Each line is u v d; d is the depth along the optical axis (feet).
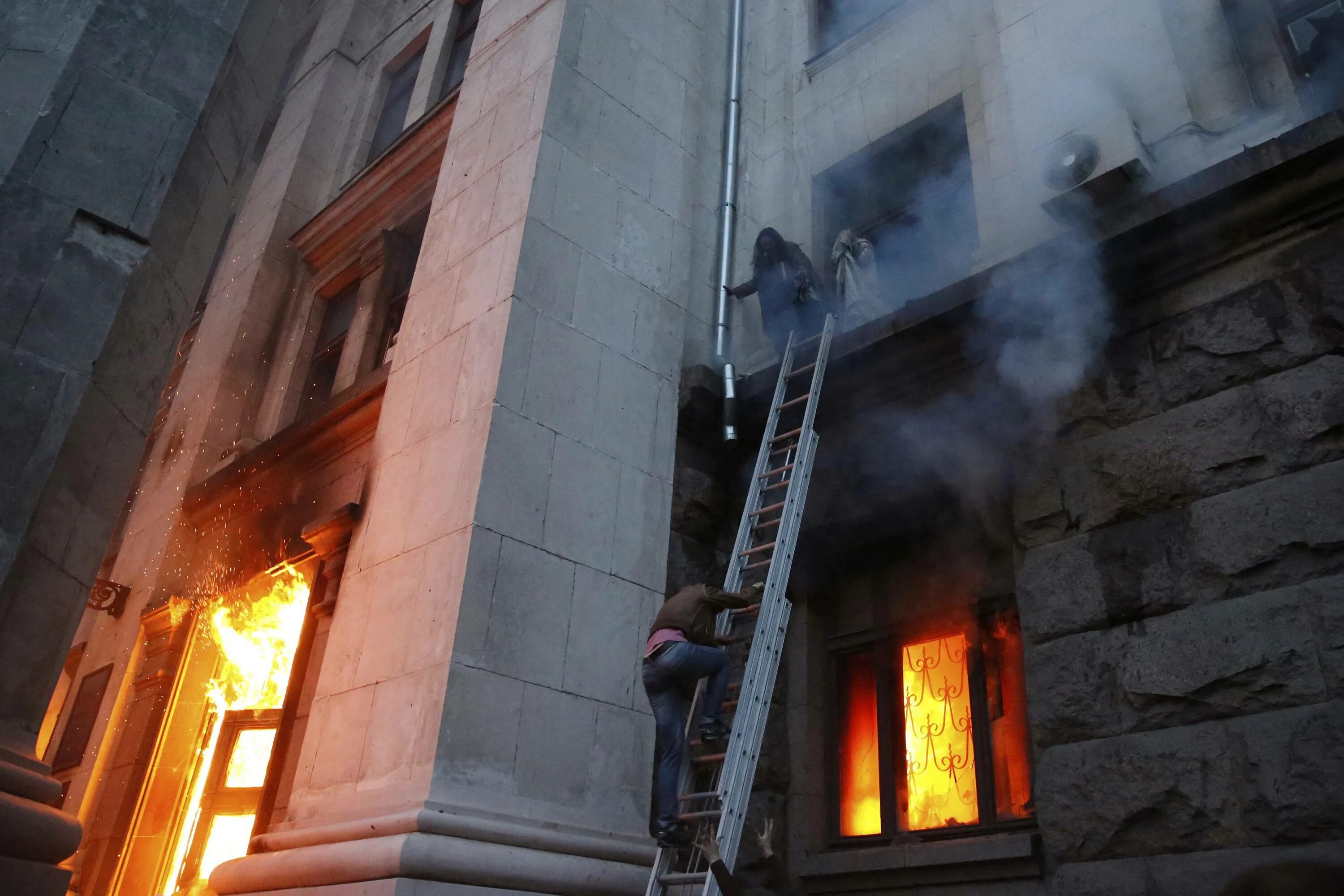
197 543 37.24
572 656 21.33
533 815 19.31
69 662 39.88
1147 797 16.70
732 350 28.89
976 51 29.07
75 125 18.85
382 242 42.14
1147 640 17.63
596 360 24.84
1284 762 15.35
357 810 19.29
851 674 25.11
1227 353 18.37
